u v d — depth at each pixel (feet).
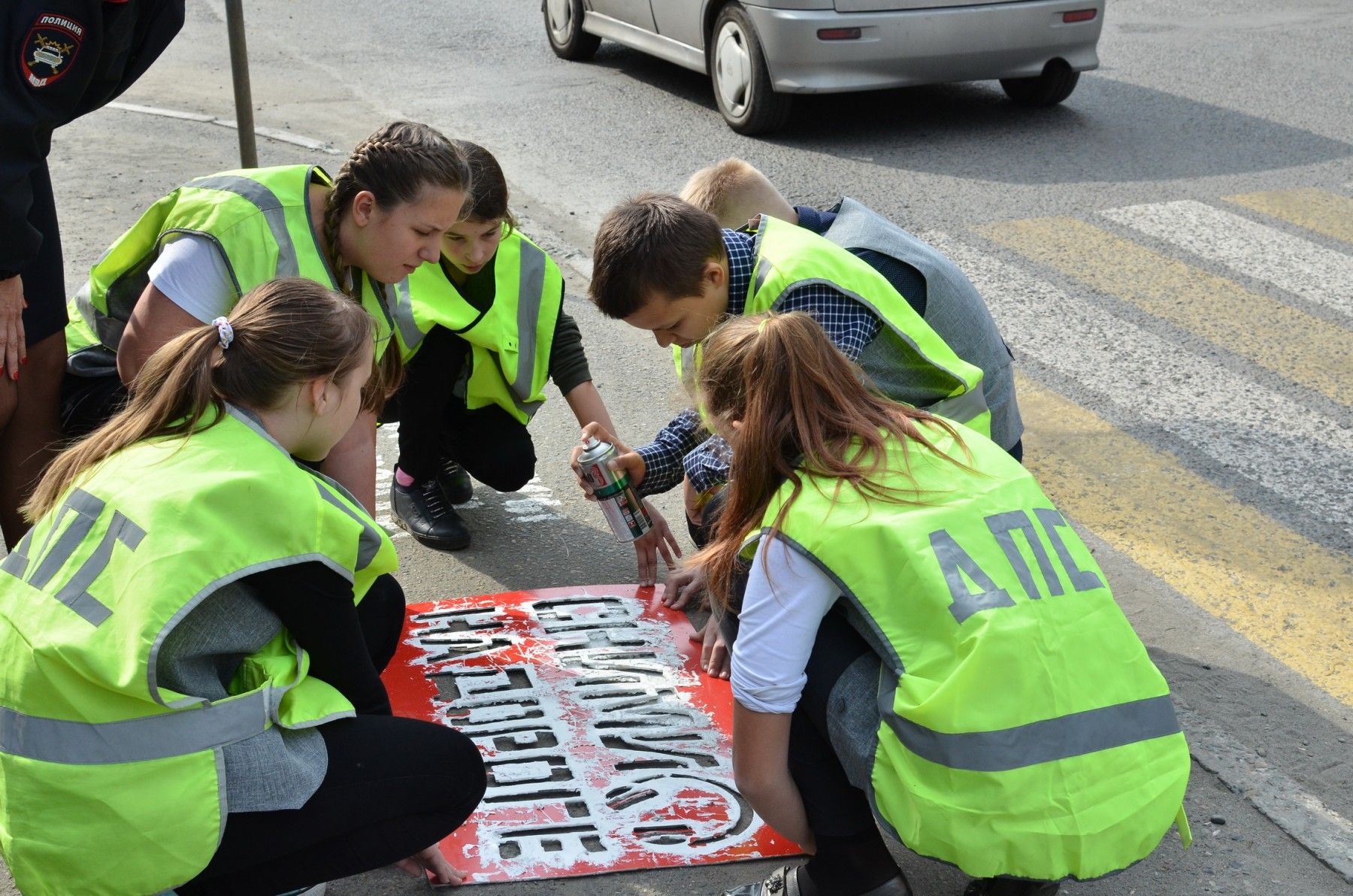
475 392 11.69
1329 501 13.28
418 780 7.17
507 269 11.36
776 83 24.34
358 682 7.06
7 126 8.57
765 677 7.06
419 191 8.57
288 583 6.61
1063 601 7.00
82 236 19.07
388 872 8.29
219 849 6.67
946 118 26.25
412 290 11.28
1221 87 27.99
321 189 9.18
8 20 8.51
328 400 6.91
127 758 6.30
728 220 10.13
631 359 16.21
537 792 8.95
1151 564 12.16
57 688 6.25
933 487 7.20
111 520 6.41
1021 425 10.75
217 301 8.75
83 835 6.31
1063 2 25.07
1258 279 18.65
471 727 9.59
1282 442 14.43
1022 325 17.16
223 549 6.32
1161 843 8.76
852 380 7.45
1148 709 7.11
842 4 23.84
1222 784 9.32
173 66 29.25
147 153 23.24
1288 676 10.57
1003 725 6.70
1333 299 18.03
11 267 9.10
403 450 12.05
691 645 10.70
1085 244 19.80
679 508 13.12
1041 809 6.70
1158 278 18.66
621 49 32.17
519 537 12.50
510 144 24.36
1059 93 26.37
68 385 10.24
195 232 8.73
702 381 7.62
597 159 23.66
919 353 8.96
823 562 6.94
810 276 8.73
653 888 8.21
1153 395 15.43
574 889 8.17
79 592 6.33
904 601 6.90
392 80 28.76
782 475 7.30
